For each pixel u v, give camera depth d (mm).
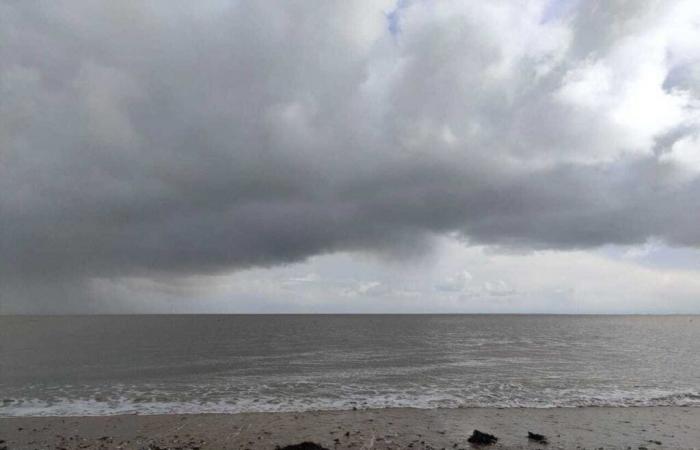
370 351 48500
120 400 23812
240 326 106375
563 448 15984
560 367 36000
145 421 19531
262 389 26906
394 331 88188
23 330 86375
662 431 18203
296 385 28172
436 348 52031
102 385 28016
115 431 18000
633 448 15977
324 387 27562
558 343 60062
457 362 39125
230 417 20250
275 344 56906
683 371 34094
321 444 16281
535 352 47625
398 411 21500
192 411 21516
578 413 21234
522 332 86812
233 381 29578
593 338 71188
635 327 117188
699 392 26391
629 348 53281
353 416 20484
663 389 27188
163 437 17203
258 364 37688
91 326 103188
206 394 25422
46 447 16031
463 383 28875
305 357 42781
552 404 23266
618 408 22328
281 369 34906
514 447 16047
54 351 47219
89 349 49344
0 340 61344
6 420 19719
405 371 33875
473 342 61156
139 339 64000
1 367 35625
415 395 25297
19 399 23984
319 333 80438
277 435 17438
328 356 43656
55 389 26672
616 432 18016
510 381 29516
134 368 35125
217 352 47062
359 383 28906
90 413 21062
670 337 76188
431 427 18641
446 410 21750
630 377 31250
